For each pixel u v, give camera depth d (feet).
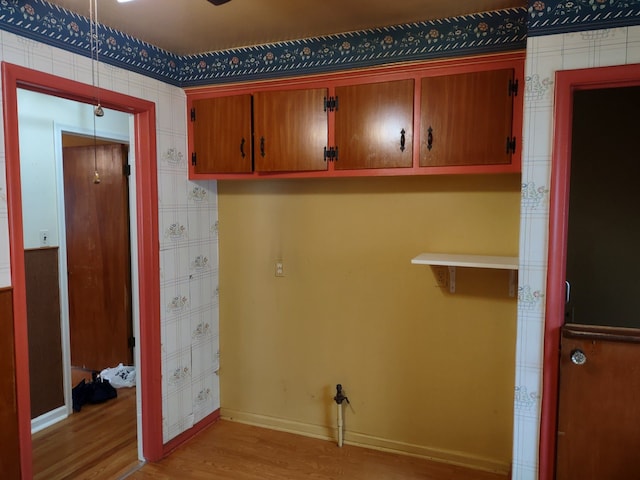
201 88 8.75
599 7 5.34
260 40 8.03
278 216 9.51
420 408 8.73
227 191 9.93
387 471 8.26
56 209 10.16
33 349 9.68
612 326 5.68
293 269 9.48
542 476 5.97
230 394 10.29
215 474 8.18
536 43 5.62
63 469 8.28
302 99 8.04
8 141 5.84
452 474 8.17
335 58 7.86
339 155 7.87
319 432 9.52
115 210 12.34
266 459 8.65
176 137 8.78
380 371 8.96
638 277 5.56
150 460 8.53
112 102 7.40
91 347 13.01
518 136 6.82
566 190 5.64
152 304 8.32
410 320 8.66
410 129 7.39
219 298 10.18
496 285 8.04
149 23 7.19
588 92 5.58
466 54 7.04
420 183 8.38
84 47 6.89
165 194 8.53
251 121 8.44
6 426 5.92
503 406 8.16
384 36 7.52
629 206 5.52
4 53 5.81
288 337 9.65
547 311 5.79
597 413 5.68
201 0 6.37
